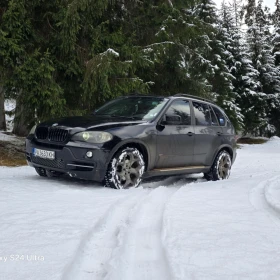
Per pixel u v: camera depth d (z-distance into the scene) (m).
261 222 3.55
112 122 5.64
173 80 13.30
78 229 3.20
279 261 2.52
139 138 5.61
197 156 6.79
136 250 2.76
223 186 5.84
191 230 3.22
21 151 10.21
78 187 5.41
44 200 4.38
